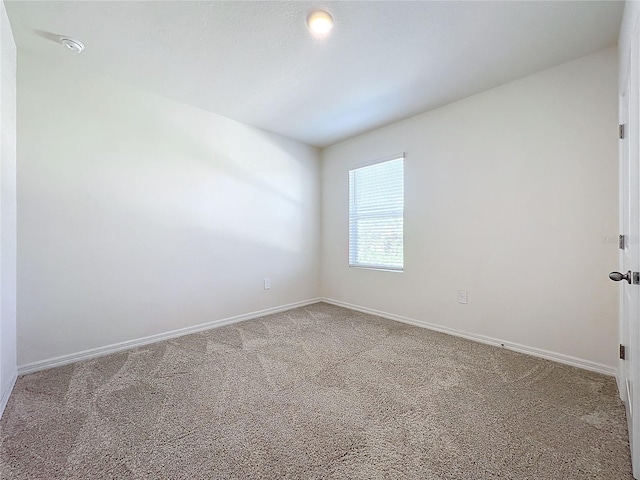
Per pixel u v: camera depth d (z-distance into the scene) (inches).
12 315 76.4
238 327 124.6
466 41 77.6
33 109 83.6
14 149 77.4
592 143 82.4
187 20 70.7
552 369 84.2
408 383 77.0
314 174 167.0
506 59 85.3
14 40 77.4
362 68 90.4
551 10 66.7
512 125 97.3
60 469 48.8
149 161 106.5
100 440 55.6
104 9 67.2
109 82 97.0
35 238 84.2
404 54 83.3
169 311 112.0
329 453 52.2
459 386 75.3
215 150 124.8
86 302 93.4
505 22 70.6
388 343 105.6
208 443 54.9
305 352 97.9
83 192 92.6
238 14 68.6
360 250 150.3
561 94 87.5
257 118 128.7
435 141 118.2
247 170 136.2
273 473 47.9
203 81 98.9
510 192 98.0
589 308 83.4
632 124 51.7
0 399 64.3
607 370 80.4
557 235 88.7
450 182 113.7
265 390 73.8
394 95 107.0
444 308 116.6
